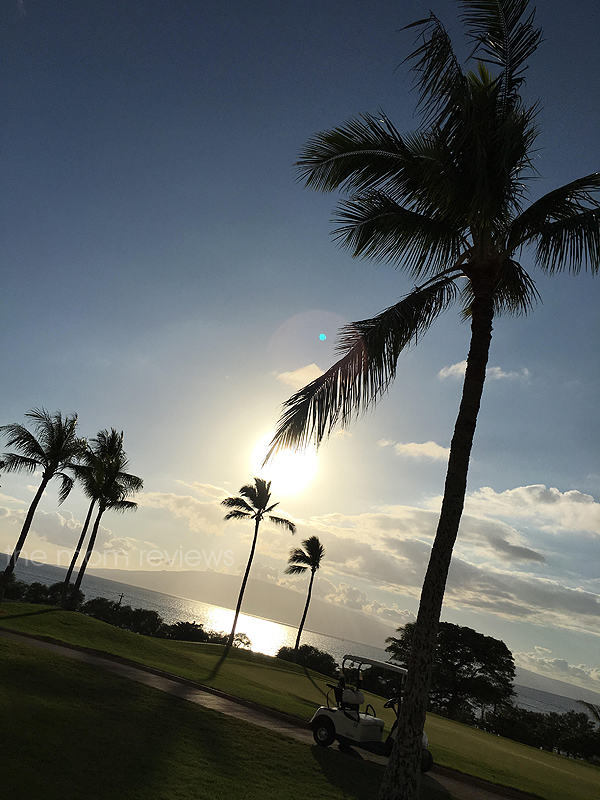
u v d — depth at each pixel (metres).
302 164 10.23
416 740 7.31
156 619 55.94
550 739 41.34
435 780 12.48
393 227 10.03
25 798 6.42
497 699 52.19
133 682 15.60
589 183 9.32
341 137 9.91
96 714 11.23
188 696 15.66
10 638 19.09
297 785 9.52
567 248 9.30
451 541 8.09
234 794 8.29
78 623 26.89
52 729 9.43
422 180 9.57
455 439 8.58
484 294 9.20
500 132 8.14
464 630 56.09
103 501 36.78
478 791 12.18
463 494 8.32
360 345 9.35
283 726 14.73
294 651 46.94
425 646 7.69
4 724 9.05
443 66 8.29
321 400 9.16
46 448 30.00
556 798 12.75
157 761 9.05
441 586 7.93
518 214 9.46
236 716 14.34
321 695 26.58
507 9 8.71
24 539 28.81
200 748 10.52
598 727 43.50
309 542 48.00
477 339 8.97
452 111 8.34
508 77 8.87
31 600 51.44
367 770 11.52
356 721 13.00
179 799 7.52
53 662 15.59
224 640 56.72
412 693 7.52
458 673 54.41
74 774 7.56
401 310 9.45
